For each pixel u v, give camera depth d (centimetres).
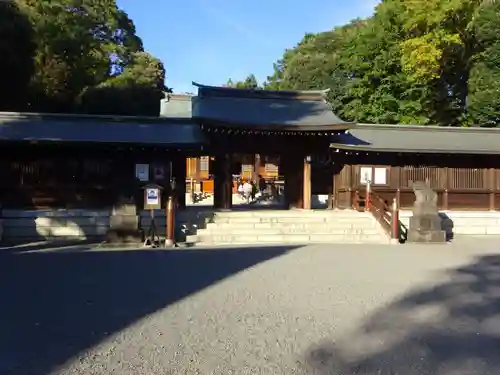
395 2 3575
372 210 2109
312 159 2348
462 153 2292
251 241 1862
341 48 4634
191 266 1257
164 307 829
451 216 2283
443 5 3256
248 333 684
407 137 2494
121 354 593
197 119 2027
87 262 1323
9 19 2869
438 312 816
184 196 2225
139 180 1950
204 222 1969
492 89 3394
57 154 1986
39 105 3888
